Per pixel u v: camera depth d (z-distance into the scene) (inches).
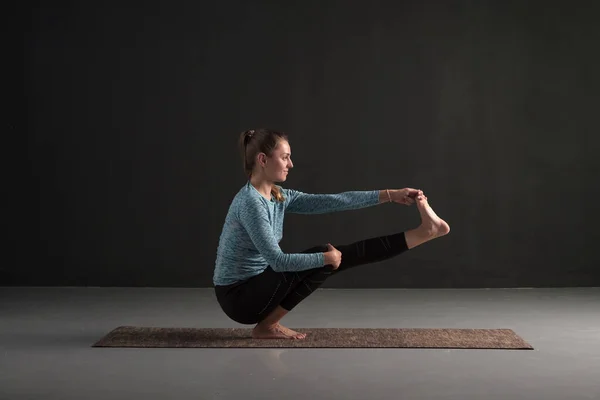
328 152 219.6
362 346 133.2
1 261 219.9
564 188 218.4
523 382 110.1
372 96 219.1
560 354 128.6
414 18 218.5
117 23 219.1
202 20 219.1
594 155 218.5
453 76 218.4
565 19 217.5
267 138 135.4
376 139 219.1
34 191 219.6
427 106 218.7
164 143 219.9
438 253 219.1
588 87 217.6
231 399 101.0
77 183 219.8
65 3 219.1
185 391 105.0
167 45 219.6
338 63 219.1
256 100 219.8
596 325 157.4
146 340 138.7
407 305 186.1
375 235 219.8
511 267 218.8
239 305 134.6
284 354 127.4
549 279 219.0
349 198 143.3
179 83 219.8
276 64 219.3
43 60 219.1
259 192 135.9
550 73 217.8
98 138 219.8
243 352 129.0
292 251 220.2
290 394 103.3
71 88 219.1
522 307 182.4
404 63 218.4
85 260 219.9
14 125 219.3
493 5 217.8
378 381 110.2
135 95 219.8
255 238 130.2
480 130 218.4
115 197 219.9
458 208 218.7
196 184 220.2
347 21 218.8
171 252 220.4
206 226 220.4
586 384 109.2
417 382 109.7
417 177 219.1
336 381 110.0
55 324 159.3
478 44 218.2
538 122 218.2
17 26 219.0
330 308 181.3
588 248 218.5
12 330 152.3
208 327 155.4
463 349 131.8
